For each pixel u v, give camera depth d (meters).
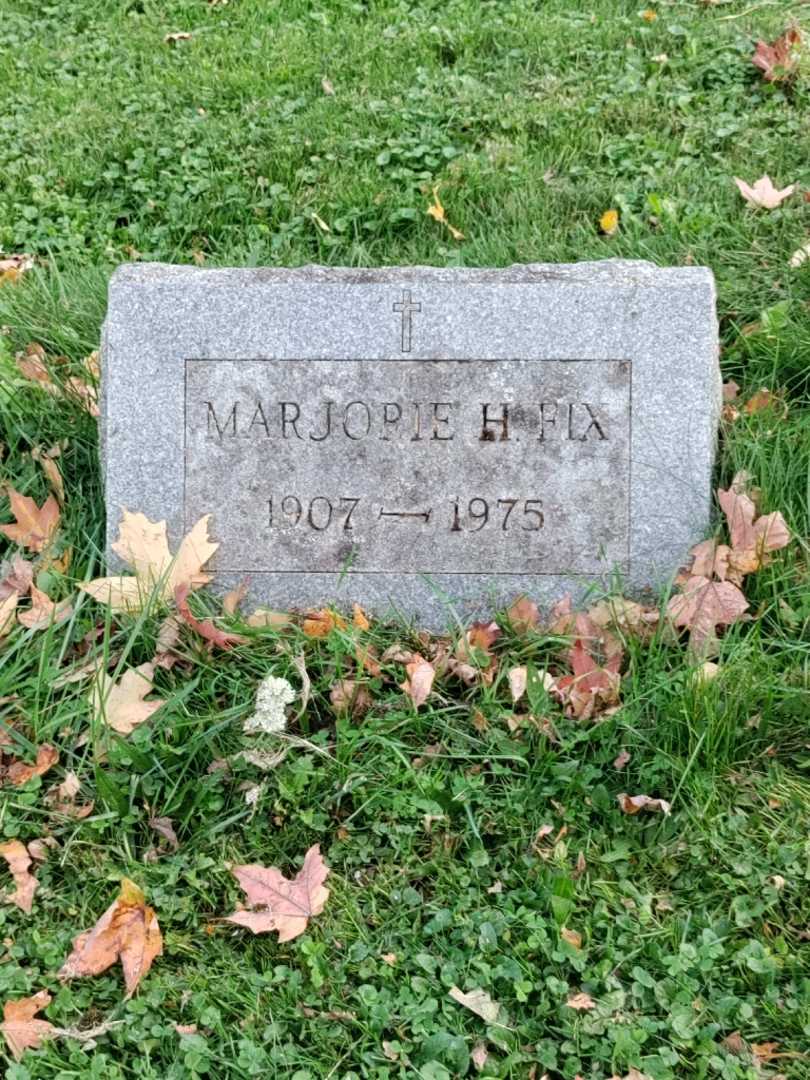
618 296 1.43
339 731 1.30
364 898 1.20
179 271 1.47
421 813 1.25
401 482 1.45
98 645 1.40
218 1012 1.11
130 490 1.46
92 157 2.22
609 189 2.00
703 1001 1.11
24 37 2.68
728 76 2.25
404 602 1.45
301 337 1.44
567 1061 1.07
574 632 1.39
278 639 1.39
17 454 1.62
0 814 1.25
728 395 1.63
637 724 1.29
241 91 2.37
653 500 1.44
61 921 1.19
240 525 1.46
